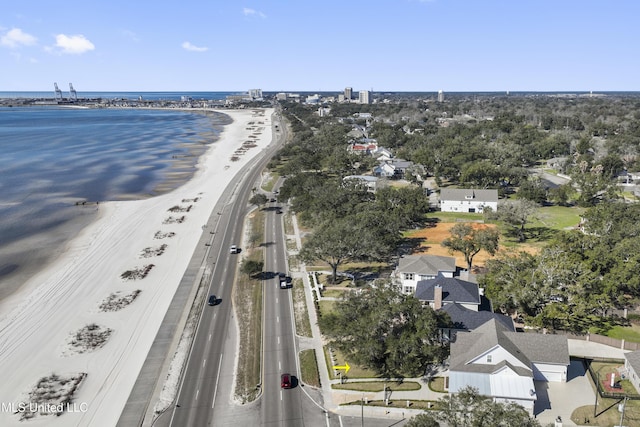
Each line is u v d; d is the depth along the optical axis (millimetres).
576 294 70375
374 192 153750
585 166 177125
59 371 64000
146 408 56281
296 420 53344
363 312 63250
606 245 85750
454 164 176375
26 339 71938
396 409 54406
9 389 60531
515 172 164250
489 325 61125
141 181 176750
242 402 56688
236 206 145625
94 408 56625
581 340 67500
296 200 130875
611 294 74625
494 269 81375
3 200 146875
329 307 79250
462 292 72812
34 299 84750
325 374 61625
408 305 61344
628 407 53562
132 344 70312
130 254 106250
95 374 63281
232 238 116938
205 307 81438
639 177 172750
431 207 144000
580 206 142625
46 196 152625
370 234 90188
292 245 111188
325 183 147000
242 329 73625
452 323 66000
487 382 54188
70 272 96125
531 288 70375
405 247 109188
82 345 70125
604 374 59625
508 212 113562
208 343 69938
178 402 57125
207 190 164750
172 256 105250
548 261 75312
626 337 68250
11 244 111438
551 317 67000
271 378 60969
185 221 129875
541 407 54031
